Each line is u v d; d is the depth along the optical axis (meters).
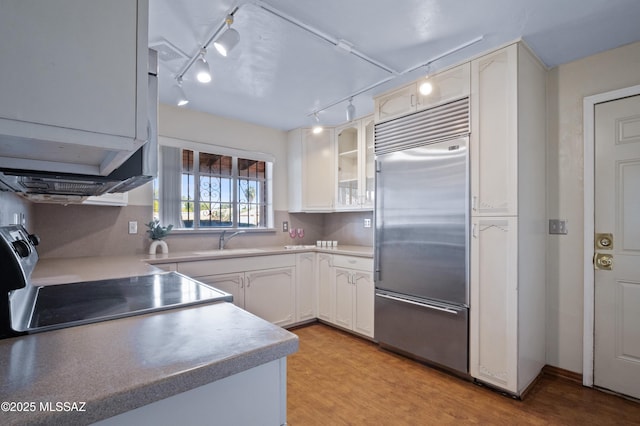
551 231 2.39
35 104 0.58
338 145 3.71
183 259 2.61
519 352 2.02
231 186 3.62
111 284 1.42
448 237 2.32
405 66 2.32
